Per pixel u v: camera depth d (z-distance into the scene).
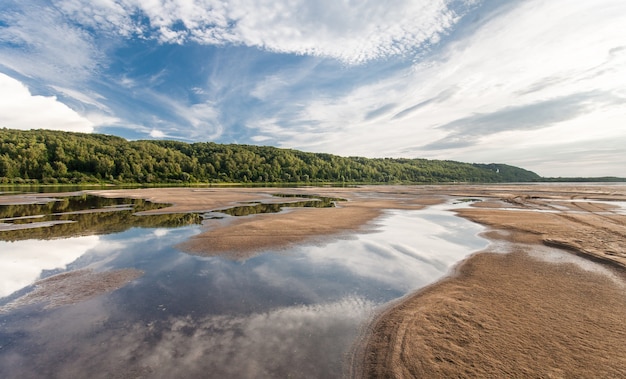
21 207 31.72
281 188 88.75
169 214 27.58
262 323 7.95
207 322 7.98
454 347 6.66
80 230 19.97
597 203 40.44
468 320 7.87
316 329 7.64
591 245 15.45
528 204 39.50
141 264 12.91
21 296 9.56
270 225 21.62
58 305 8.94
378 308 8.85
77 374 5.85
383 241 17.39
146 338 7.15
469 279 11.11
